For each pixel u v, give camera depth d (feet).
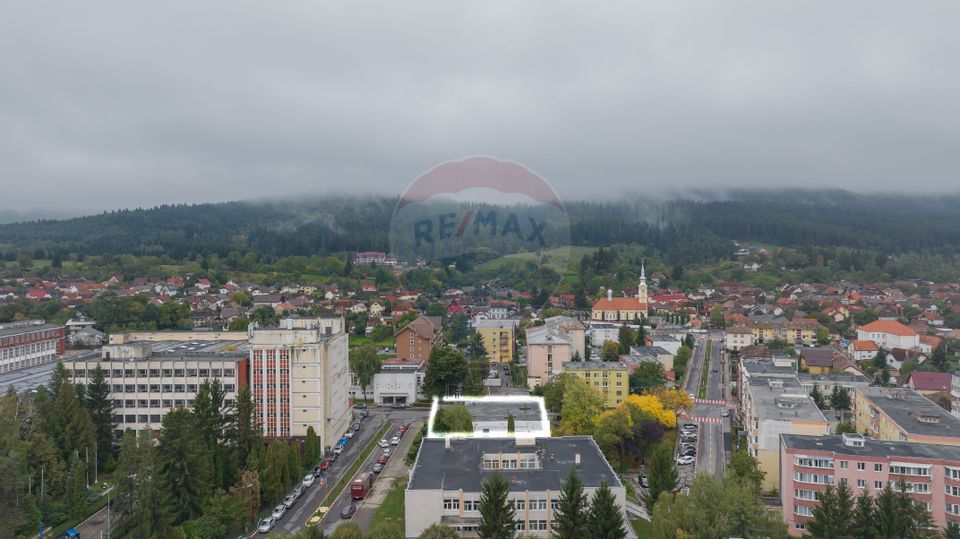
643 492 433.48
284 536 299.17
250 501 386.11
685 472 470.39
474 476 338.54
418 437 532.32
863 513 324.80
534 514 318.24
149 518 339.16
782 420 432.66
